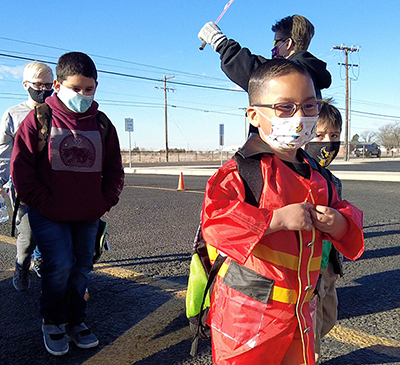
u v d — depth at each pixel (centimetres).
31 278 388
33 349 259
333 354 251
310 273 152
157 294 346
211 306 157
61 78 247
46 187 245
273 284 143
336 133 236
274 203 146
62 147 246
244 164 149
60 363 242
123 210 774
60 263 248
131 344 264
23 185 238
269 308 143
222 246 140
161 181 1473
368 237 547
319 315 219
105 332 281
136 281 377
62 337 256
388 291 352
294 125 145
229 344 147
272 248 144
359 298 338
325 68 230
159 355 250
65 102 249
